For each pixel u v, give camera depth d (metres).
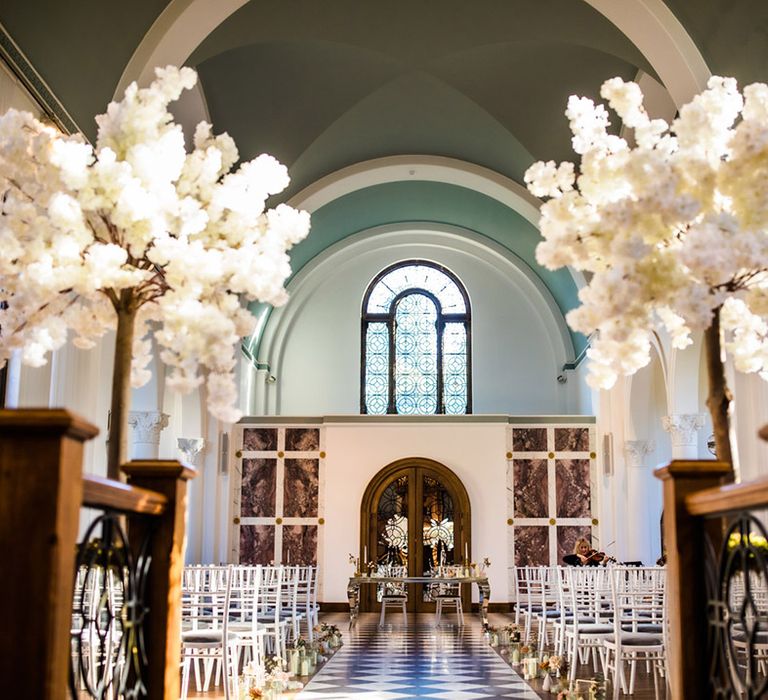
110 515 3.52
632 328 5.50
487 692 8.91
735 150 5.49
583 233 5.75
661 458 18.25
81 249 5.29
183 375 5.31
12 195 5.61
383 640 13.80
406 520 18.94
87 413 9.72
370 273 21.77
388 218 20.67
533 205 16.38
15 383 8.31
